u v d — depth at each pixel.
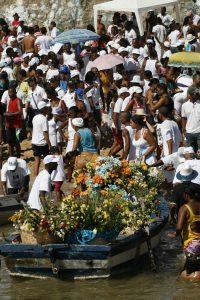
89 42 37.53
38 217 18.72
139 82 29.17
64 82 31.39
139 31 38.66
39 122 27.34
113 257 18.56
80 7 44.53
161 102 27.36
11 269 19.02
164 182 23.08
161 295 17.78
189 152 21.48
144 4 38.50
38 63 34.97
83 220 18.56
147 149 23.58
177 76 30.59
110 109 30.66
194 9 43.28
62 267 18.67
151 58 33.69
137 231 19.25
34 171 28.50
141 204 19.45
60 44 36.28
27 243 18.88
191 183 20.83
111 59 31.72
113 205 18.88
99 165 20.33
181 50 36.12
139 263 19.66
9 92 29.52
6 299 17.81
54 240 18.64
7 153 31.33
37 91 30.92
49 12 44.56
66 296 17.89
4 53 36.84
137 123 23.61
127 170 20.05
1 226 23.34
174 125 24.28
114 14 40.66
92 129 26.53
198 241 18.58
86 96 29.61
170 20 40.56
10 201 23.61
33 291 18.19
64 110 29.34
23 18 44.66
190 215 18.55
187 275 18.62
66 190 25.75
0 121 30.36
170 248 20.72
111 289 18.19
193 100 25.95
